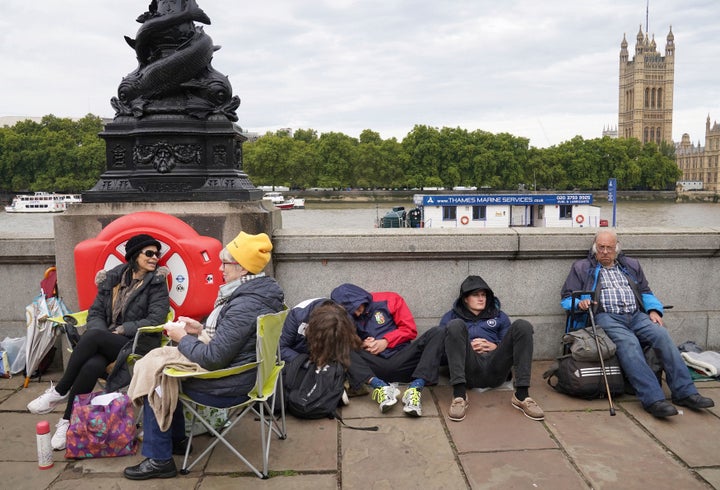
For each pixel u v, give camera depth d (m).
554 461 3.71
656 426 4.21
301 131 154.38
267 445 3.63
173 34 5.46
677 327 5.88
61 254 5.25
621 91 192.38
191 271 4.79
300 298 5.73
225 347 3.36
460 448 3.89
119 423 3.80
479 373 4.71
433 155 125.25
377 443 3.98
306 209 101.06
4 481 3.50
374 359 4.86
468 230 5.72
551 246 5.68
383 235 5.60
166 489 3.40
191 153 5.43
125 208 5.24
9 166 116.75
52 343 5.12
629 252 5.79
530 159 130.75
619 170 131.62
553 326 5.77
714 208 110.44
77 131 131.00
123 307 4.33
